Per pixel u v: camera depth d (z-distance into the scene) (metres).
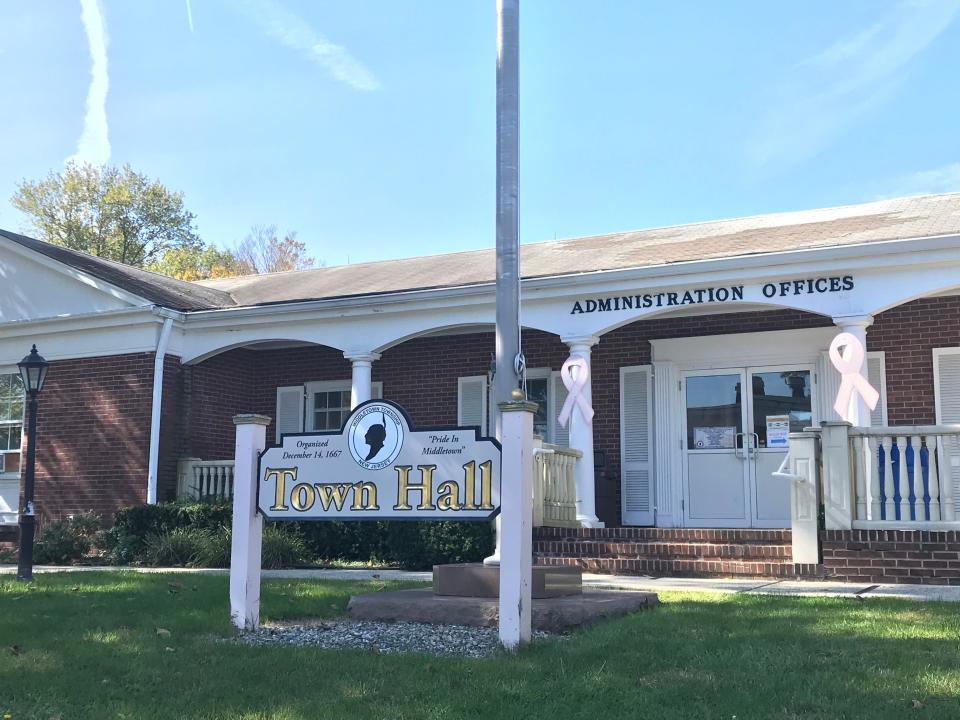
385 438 6.76
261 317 15.50
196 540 13.85
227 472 15.60
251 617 7.12
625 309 13.06
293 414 17.42
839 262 11.84
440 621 7.20
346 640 6.62
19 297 17.06
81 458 16.16
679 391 14.66
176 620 7.39
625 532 11.71
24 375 11.42
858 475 10.30
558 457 12.42
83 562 14.77
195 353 16.11
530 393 15.81
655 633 6.48
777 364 14.11
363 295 14.73
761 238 13.99
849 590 8.98
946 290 11.94
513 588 6.20
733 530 11.16
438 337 16.47
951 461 10.73
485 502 6.38
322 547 13.63
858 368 10.84
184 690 5.22
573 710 4.70
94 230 44.94
